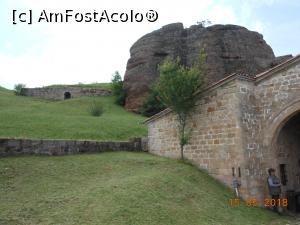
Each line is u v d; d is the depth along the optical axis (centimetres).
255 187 1475
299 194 1609
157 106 3447
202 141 1677
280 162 1639
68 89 4284
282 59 3938
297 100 1468
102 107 3509
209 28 4084
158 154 1934
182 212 1112
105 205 1042
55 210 999
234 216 1226
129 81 3994
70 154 1659
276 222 1290
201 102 1703
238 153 1492
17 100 3728
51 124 2478
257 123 1578
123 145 1938
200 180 1520
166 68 1805
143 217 1009
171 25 4197
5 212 964
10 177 1245
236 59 3881
